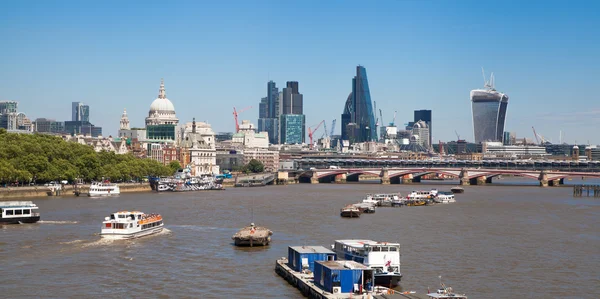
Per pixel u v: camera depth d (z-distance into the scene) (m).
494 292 155.25
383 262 159.62
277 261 177.75
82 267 177.88
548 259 192.62
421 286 159.00
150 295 151.75
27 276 167.88
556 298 151.12
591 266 183.75
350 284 142.62
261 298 149.75
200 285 160.38
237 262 185.12
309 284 150.62
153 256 192.62
